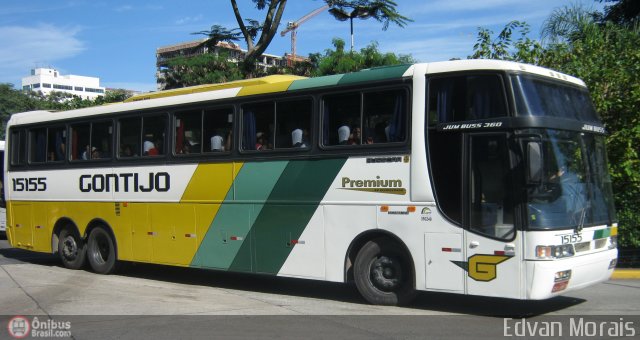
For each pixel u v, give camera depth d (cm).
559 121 816
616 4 2322
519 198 770
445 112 840
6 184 1483
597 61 1332
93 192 1287
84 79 16500
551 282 761
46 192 1388
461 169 819
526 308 900
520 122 778
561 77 879
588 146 878
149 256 1178
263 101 1024
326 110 953
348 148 921
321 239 944
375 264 910
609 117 1309
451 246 822
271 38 2150
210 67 2220
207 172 1091
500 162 791
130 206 1213
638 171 1258
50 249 1379
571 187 819
